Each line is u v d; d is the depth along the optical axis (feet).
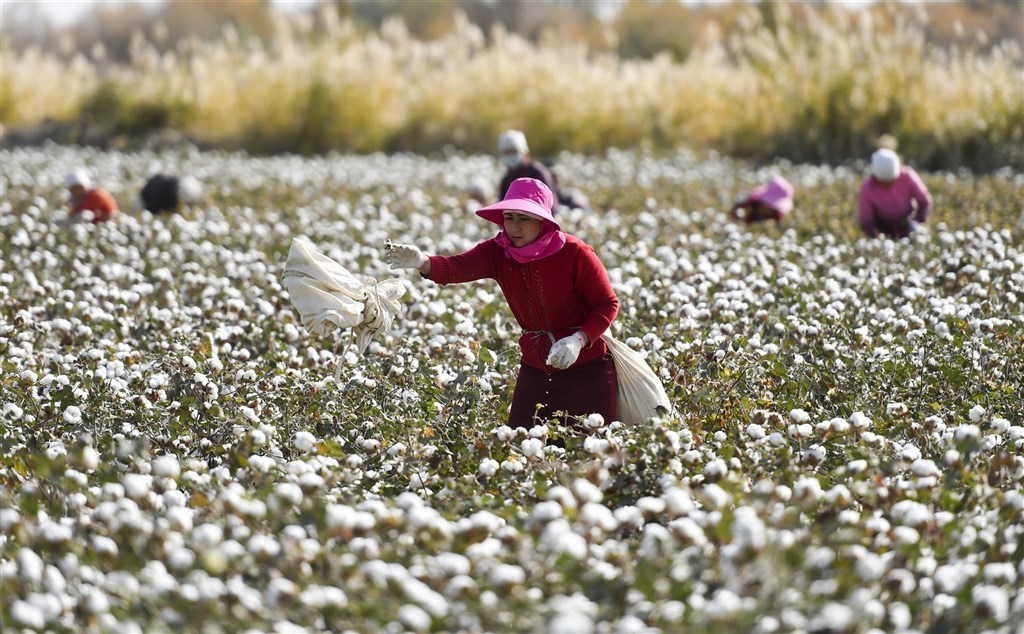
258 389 45.96
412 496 31.19
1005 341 50.37
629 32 443.32
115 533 29.78
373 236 88.94
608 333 42.42
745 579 25.75
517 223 40.45
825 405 46.03
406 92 213.46
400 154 198.59
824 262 74.08
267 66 221.05
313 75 212.43
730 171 159.84
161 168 160.76
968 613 26.25
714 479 33.78
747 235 84.17
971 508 32.86
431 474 37.55
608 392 42.19
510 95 207.62
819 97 177.47
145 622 26.09
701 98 203.62
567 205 101.65
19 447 39.37
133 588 26.61
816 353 50.11
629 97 206.28
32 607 26.07
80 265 73.61
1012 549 29.86
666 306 57.26
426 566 27.73
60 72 254.06
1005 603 26.37
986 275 61.21
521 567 28.02
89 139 220.84
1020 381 47.62
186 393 46.96
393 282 43.73
